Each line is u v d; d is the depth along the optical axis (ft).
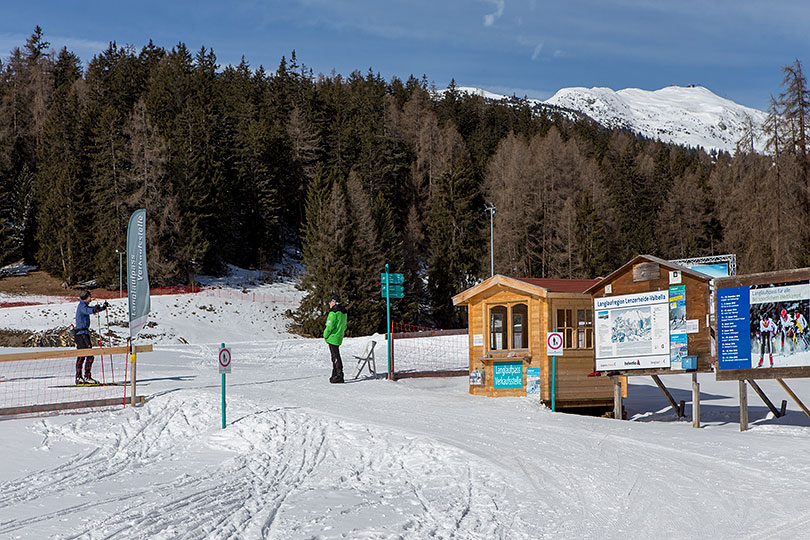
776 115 137.49
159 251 212.84
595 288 50.85
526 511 26.68
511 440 38.45
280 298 221.66
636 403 63.82
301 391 55.67
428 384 62.13
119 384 58.75
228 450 39.34
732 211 153.28
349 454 37.17
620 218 275.18
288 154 298.76
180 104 309.01
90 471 34.73
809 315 40.29
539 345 53.47
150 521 25.49
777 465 32.07
